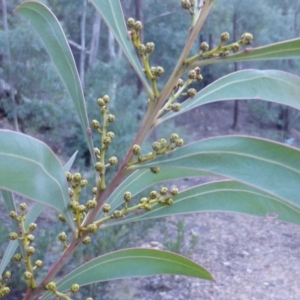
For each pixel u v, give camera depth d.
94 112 5.82
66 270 3.63
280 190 0.64
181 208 0.94
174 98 0.87
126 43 0.84
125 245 4.46
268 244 6.12
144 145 5.65
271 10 8.92
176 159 0.75
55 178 0.72
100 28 8.54
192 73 0.87
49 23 0.95
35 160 0.68
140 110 7.30
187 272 1.03
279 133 11.16
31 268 0.86
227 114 12.00
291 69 8.89
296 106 0.90
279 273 5.36
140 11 7.71
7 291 1.00
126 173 0.83
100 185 0.84
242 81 0.91
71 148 6.05
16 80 5.32
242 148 0.68
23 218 0.89
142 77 0.84
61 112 5.52
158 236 5.66
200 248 5.74
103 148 0.87
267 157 0.66
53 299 2.36
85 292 3.69
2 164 0.65
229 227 6.52
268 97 0.91
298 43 0.77
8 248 1.09
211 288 4.79
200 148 0.72
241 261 5.55
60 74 0.94
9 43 5.01
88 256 3.87
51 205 0.75
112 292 4.05
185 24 7.97
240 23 8.90
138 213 0.90
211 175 0.95
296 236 6.48
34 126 5.65
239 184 0.92
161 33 7.79
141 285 4.61
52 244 3.73
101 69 6.29
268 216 0.91
